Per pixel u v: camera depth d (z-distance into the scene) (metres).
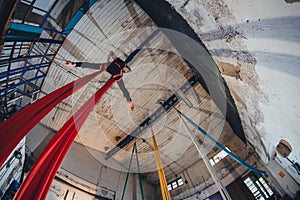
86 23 6.08
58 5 5.02
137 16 6.28
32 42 4.99
